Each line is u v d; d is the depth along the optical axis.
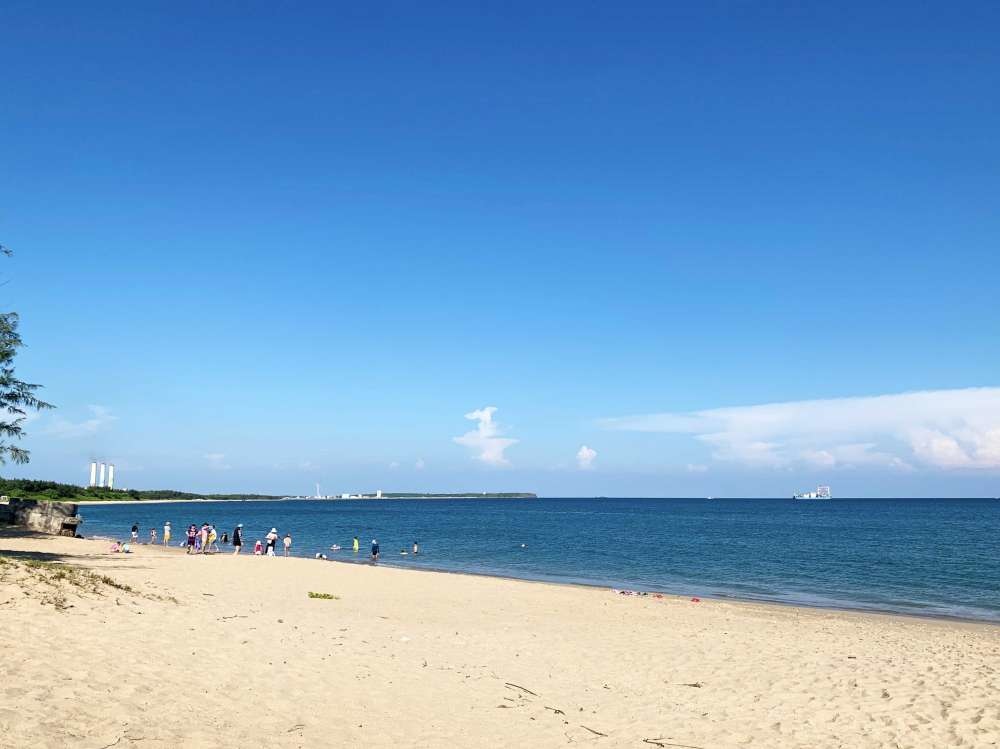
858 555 56.19
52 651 9.77
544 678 13.10
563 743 9.35
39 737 6.86
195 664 10.71
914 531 89.44
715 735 10.13
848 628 22.92
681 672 14.35
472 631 18.00
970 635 22.12
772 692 12.76
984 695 12.60
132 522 108.69
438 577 32.72
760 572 44.56
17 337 27.09
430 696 10.98
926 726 10.69
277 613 17.17
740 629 21.08
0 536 38.72
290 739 8.27
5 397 26.64
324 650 13.22
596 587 34.78
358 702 10.18
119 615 12.82
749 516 148.62
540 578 40.31
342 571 32.16
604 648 16.72
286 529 95.06
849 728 10.61
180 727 8.00
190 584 21.88
